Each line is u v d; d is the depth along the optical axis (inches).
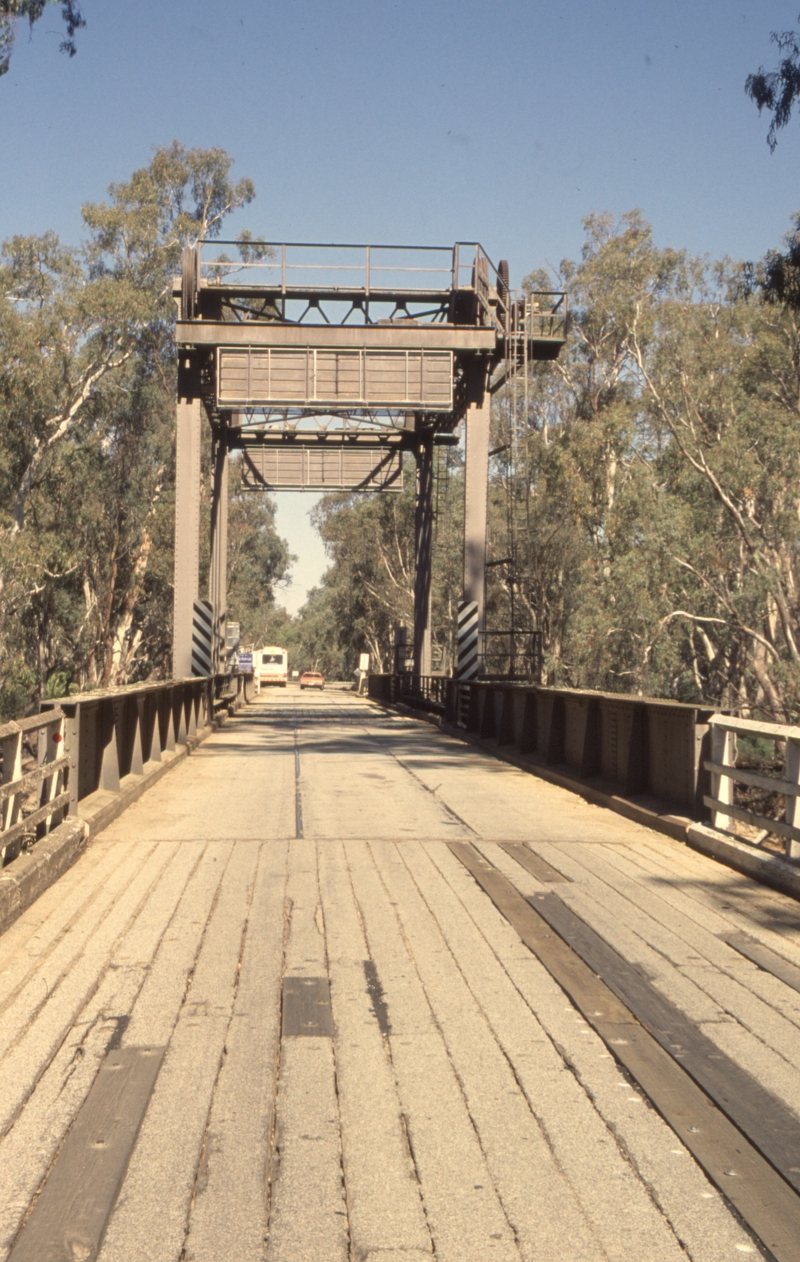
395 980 231.6
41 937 261.4
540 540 2017.7
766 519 1669.5
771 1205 138.5
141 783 521.3
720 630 1881.2
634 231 1962.4
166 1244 128.6
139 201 1802.4
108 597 1985.7
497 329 1057.5
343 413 1252.5
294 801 517.7
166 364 1898.4
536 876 341.1
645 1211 137.2
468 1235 131.0
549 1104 169.0
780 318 1556.3
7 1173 145.2
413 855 376.2
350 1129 159.5
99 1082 175.3
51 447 1721.2
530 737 708.0
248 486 1472.7
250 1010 211.0
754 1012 212.4
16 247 1670.8
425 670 1444.4
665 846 396.5
